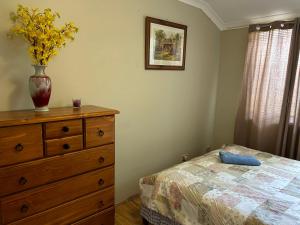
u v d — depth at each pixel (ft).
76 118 5.08
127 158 8.30
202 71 10.84
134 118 8.28
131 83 7.95
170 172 6.60
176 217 5.74
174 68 9.28
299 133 9.06
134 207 8.07
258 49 9.91
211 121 12.01
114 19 7.11
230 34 11.15
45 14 5.03
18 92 5.52
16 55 5.39
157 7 8.29
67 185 5.16
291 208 4.95
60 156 4.94
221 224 4.92
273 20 9.63
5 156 4.18
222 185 5.89
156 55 8.50
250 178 6.36
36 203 4.71
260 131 10.05
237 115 10.79
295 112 9.03
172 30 8.87
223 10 10.25
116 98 7.60
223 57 11.54
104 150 5.76
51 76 6.03
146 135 8.82
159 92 9.01
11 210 4.38
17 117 4.49
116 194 8.16
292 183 6.13
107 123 5.73
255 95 10.16
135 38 7.78
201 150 11.69
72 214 5.35
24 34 5.00
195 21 9.92
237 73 11.10
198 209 5.36
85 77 6.70
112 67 7.30
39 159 4.63
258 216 4.64
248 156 7.75
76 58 6.43
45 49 5.07
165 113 9.44
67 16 6.09
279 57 9.34
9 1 5.15
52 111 5.36
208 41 10.82
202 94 11.11
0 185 4.19
